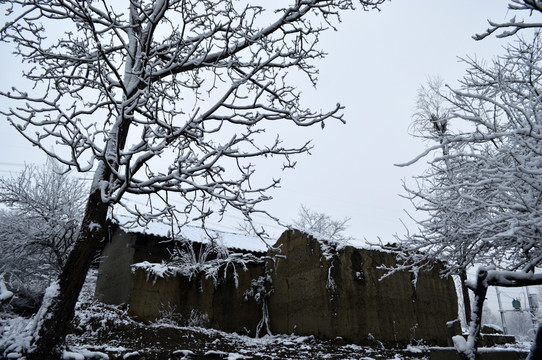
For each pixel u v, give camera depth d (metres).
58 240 23.42
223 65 8.97
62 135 6.75
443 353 7.87
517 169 6.05
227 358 11.52
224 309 18.83
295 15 8.77
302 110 8.17
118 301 20.12
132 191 7.80
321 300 16.94
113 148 8.19
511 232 5.77
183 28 7.41
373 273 17.03
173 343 13.33
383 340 15.91
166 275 17.50
